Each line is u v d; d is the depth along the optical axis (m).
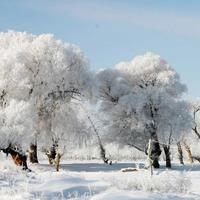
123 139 92.06
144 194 16.97
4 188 17.84
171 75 98.00
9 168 28.25
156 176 21.62
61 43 85.62
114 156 116.19
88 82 86.44
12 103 66.06
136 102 88.88
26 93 75.88
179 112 91.25
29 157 84.56
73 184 19.19
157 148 86.81
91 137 87.44
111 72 98.38
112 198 15.73
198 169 79.00
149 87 92.50
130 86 99.12
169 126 89.50
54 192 17.39
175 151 126.38
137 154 117.12
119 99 91.62
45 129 80.94
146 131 88.81
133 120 89.12
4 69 74.88
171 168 83.56
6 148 62.69
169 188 20.20
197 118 121.56
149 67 99.19
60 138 80.00
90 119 90.50
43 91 80.38
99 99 95.69
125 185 20.09
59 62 81.44
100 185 19.48
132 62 101.31
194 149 120.19
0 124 64.25
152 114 90.00
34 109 77.69
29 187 17.77
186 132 92.25
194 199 17.36
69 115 84.12
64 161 102.00
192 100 111.50
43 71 80.75
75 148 88.69
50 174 23.05
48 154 82.31
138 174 23.16
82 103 87.75
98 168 79.81
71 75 84.62
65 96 82.81
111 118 92.38
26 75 78.06
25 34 91.38
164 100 89.56
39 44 82.50
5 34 91.62
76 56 85.81
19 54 79.81
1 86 73.00
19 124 64.56
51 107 80.88
